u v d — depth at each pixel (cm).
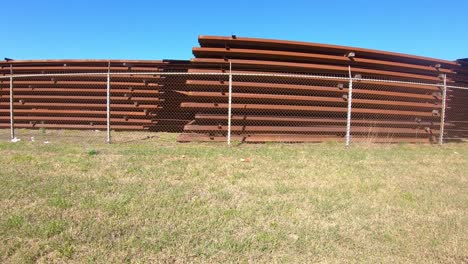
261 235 367
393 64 1058
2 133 1178
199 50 925
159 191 489
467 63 1281
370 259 335
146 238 353
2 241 337
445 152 884
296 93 959
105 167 610
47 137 1040
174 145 861
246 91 938
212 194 484
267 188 518
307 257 334
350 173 618
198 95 918
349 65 1012
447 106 1148
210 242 351
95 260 313
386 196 510
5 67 1380
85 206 425
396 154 806
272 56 951
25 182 512
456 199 509
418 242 371
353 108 1004
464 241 378
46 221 382
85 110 1332
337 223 409
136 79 1308
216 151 761
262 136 935
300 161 688
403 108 1063
